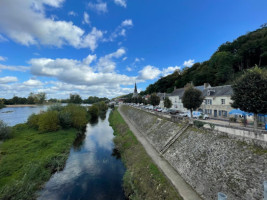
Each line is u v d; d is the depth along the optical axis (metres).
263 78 12.46
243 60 50.81
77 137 28.28
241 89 13.74
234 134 9.79
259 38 48.66
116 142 22.38
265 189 5.07
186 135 14.35
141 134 24.20
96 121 47.34
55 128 28.67
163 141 17.12
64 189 12.45
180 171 11.45
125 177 12.77
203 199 8.48
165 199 8.90
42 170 14.23
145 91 121.06
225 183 8.13
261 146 7.91
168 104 40.50
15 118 47.16
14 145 20.33
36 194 11.46
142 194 10.15
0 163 14.88
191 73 68.44
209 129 12.05
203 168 9.97
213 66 56.47
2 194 9.90
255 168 7.42
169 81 81.81
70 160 18.03
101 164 16.91
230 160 8.84
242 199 6.99
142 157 15.05
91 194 11.76
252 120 21.75
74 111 35.06
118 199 11.14
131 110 50.66
